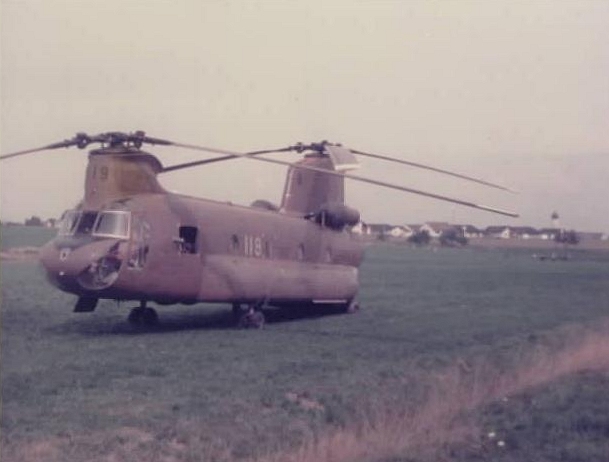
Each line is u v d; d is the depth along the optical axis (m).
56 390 12.86
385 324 24.02
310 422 11.62
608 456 10.01
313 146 27.50
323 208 27.08
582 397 13.05
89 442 10.09
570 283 45.34
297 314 27.27
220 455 9.88
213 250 21.75
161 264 20.16
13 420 10.91
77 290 19.39
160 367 15.07
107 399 12.34
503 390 13.76
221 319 24.88
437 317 26.12
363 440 10.65
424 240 121.06
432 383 14.21
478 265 69.94
